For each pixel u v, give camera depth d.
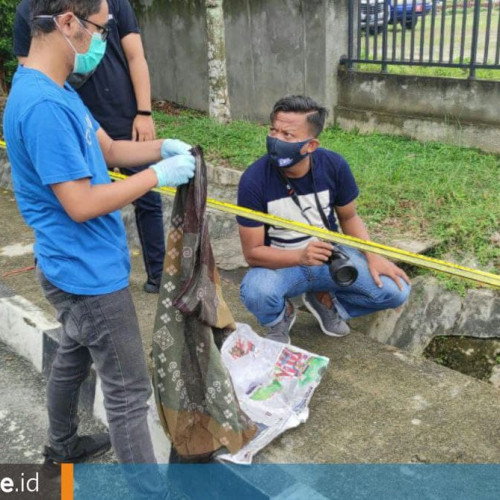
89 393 3.13
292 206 3.04
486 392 2.86
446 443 2.55
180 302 2.28
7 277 4.26
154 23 8.64
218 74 6.86
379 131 6.39
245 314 3.66
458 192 4.63
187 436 2.47
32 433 3.03
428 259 2.50
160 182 2.16
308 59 6.67
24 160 2.08
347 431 2.63
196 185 2.23
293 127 2.82
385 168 5.17
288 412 2.64
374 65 6.64
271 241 3.18
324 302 3.32
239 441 2.46
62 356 2.47
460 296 3.64
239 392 2.73
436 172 5.08
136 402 2.32
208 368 2.40
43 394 3.31
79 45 2.05
